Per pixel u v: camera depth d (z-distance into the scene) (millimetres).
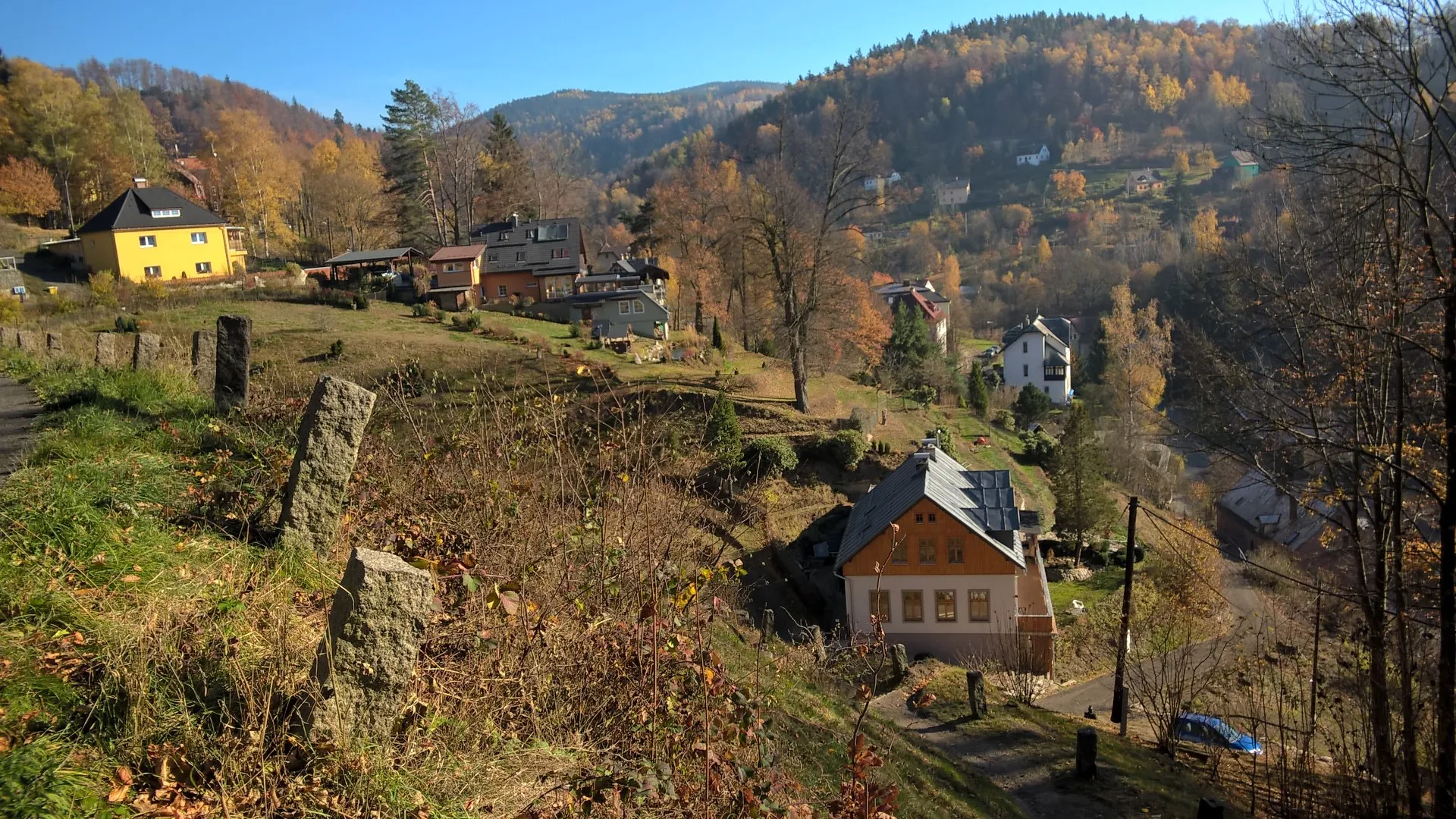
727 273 52156
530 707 5539
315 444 6539
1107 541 30922
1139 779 13977
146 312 41156
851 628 21969
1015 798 13023
